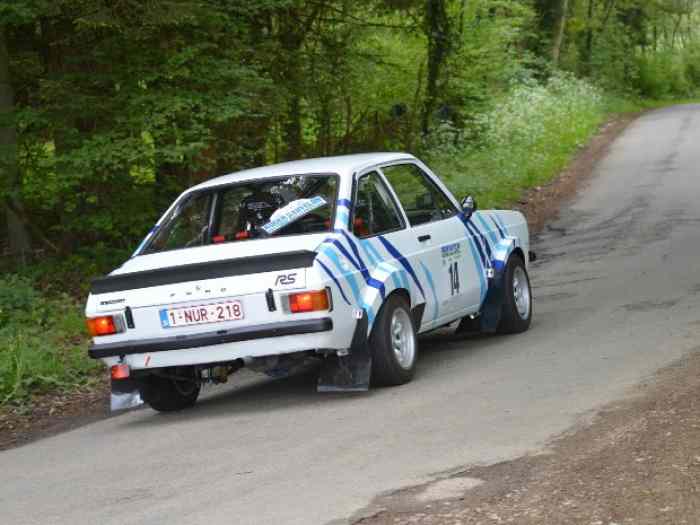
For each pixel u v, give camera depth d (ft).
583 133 157.38
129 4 56.49
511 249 41.57
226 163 68.90
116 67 58.49
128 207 60.75
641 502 19.69
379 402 31.22
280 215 33.91
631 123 185.78
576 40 263.08
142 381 34.09
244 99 58.75
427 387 32.58
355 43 80.89
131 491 24.76
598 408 26.96
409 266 34.71
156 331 32.07
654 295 46.57
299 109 79.61
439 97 116.98
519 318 41.65
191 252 33.91
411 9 96.58
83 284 60.29
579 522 19.04
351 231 33.01
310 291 30.53
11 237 65.77
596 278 54.75
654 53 310.45
